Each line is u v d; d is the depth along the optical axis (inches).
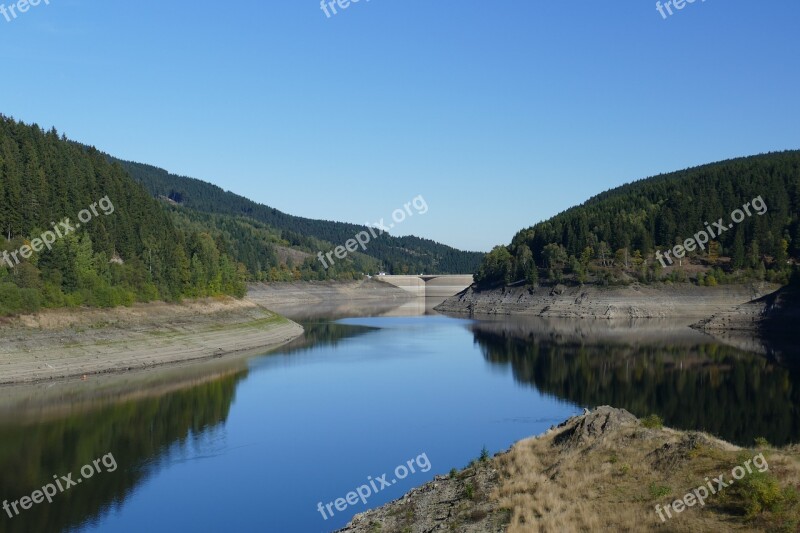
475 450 1926.7
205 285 4926.2
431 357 3887.8
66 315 3417.8
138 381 2984.7
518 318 6958.7
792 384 2844.5
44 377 2925.7
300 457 1855.3
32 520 1401.3
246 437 2063.2
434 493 1362.0
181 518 1416.1
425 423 2252.7
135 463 1793.8
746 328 5211.6
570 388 2854.3
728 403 2448.3
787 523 881.5
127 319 3779.5
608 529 981.2
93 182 4859.7
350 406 2524.6
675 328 5634.8
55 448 1905.8
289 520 1409.9
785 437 1903.3
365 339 4877.0
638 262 7278.5
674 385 2859.3
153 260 4507.9
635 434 1364.4
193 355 3777.1
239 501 1517.0
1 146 4360.2
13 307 3164.4
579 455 1343.5
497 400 2630.4
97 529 1357.0
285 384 2982.3
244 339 4421.8
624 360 3678.6
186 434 2094.0
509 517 1126.4
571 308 6948.8
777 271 6683.1
